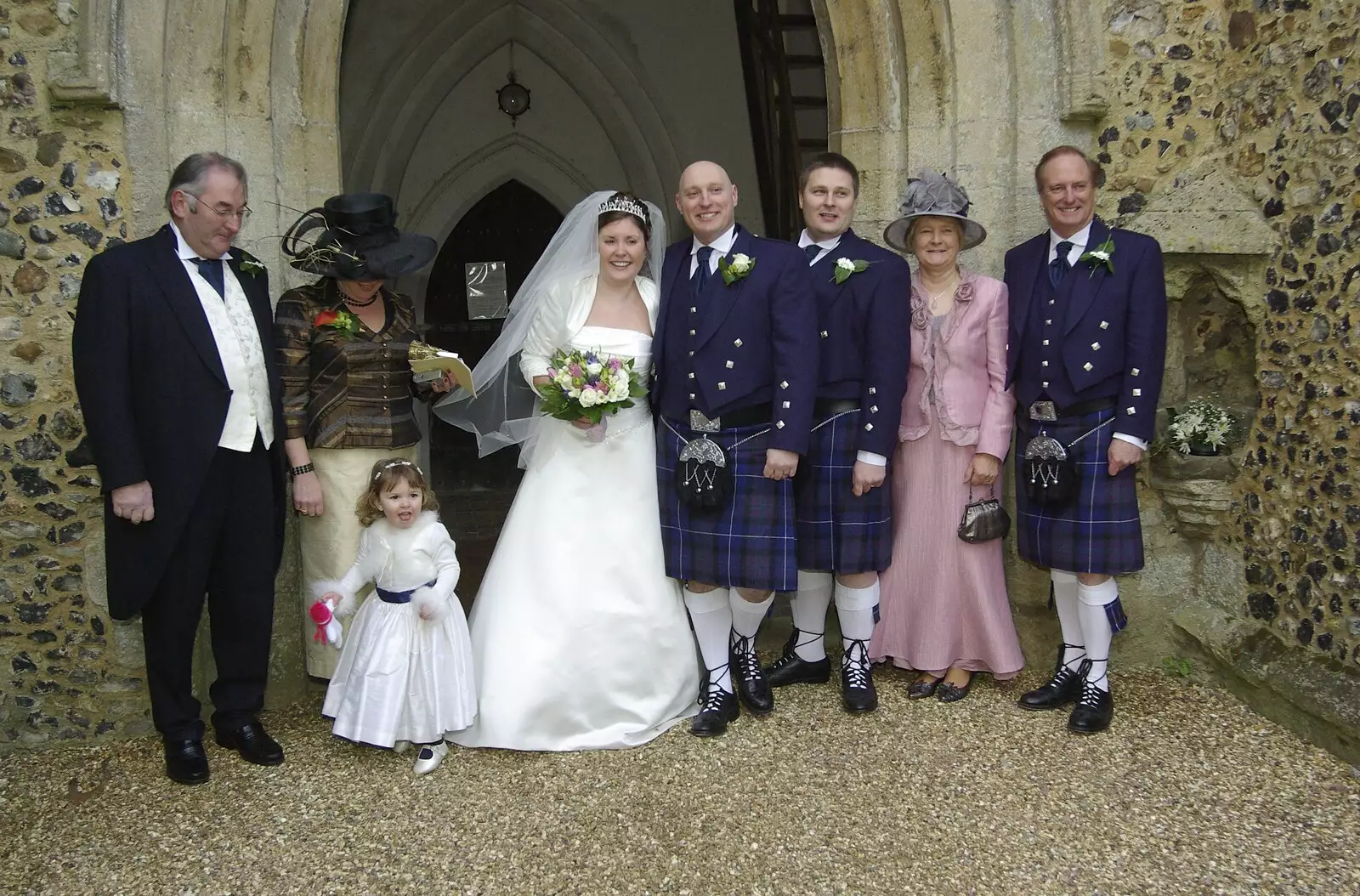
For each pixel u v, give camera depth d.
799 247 2.91
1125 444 2.81
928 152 3.41
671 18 6.63
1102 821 2.48
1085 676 3.06
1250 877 2.26
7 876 2.31
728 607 3.03
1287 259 3.13
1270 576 3.20
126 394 2.49
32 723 3.03
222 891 2.23
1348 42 2.85
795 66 6.25
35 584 2.98
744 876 2.26
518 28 6.68
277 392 2.73
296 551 3.21
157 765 2.86
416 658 2.71
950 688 3.17
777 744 2.87
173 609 2.64
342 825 2.48
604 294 2.95
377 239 2.71
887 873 2.27
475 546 5.89
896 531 3.20
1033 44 3.31
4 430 2.91
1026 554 3.08
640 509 2.92
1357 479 2.85
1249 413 3.31
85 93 2.78
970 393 3.04
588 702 2.85
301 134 3.15
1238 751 2.86
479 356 7.45
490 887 2.23
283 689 3.22
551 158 7.13
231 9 2.94
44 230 2.87
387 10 6.21
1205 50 3.33
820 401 2.97
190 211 2.47
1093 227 2.90
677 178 6.93
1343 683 2.87
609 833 2.43
